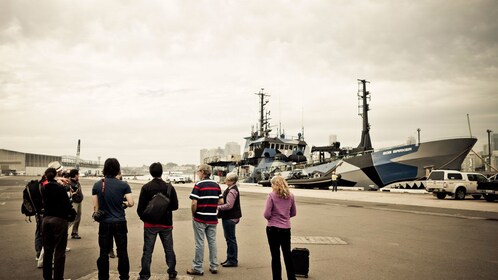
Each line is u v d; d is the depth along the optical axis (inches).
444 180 987.3
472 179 1002.7
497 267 293.4
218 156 2369.6
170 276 260.5
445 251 353.1
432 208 773.9
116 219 242.2
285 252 237.3
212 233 282.0
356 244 388.5
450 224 537.3
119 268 244.5
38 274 272.8
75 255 335.3
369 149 1373.0
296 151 1894.7
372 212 698.8
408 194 1168.8
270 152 1873.8
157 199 250.7
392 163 1218.6
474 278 262.7
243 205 865.5
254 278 264.7
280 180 241.9
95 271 280.1
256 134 2027.6
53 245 245.6
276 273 236.1
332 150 1525.6
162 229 256.5
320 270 284.7
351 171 1334.9
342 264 303.3
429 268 290.2
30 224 545.3
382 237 430.9
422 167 1156.5
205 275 272.8
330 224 539.8
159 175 266.5
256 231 487.5
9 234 454.3
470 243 393.4
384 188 1283.2
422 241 405.4
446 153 1114.1
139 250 361.4
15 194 1222.9
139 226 533.0
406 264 303.1
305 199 1010.7
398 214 665.0
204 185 280.7
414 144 1172.5
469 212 697.6
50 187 245.9
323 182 1449.3
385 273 275.7
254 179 1904.5
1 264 303.0
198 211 277.3
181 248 374.0
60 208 245.9
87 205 851.4
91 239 418.3
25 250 358.6
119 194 245.3
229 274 275.6
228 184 310.0
